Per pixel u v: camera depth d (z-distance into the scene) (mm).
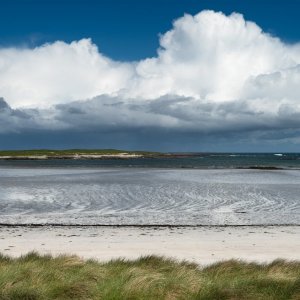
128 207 32312
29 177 63594
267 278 10695
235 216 28641
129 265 12938
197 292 9438
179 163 141375
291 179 62562
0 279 9664
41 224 24859
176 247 18219
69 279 10094
